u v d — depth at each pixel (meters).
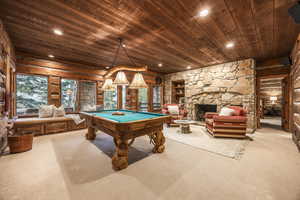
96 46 3.42
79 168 2.03
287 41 3.14
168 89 7.40
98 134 3.97
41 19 2.26
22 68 3.79
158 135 2.66
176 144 3.12
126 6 1.93
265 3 1.87
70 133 4.08
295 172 1.89
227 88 5.02
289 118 4.24
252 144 3.08
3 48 2.44
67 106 6.27
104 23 2.38
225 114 3.84
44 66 4.18
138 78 2.79
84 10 2.03
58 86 4.48
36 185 1.61
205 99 5.72
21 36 2.87
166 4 1.89
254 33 2.75
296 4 1.83
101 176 1.82
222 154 2.53
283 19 2.25
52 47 3.48
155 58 4.48
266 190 1.52
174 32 2.70
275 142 3.21
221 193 1.48
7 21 2.31
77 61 4.77
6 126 2.70
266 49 3.68
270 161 2.23
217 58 4.51
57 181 1.70
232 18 2.23
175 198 1.41
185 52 3.90
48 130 3.91
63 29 2.59
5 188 1.55
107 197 1.43
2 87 2.47
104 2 1.85
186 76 6.49
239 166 2.08
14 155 2.47
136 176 1.82
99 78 5.46
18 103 5.01
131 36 2.87
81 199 1.40
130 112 3.72
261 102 7.39
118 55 4.14
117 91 5.96
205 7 1.95
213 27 2.52
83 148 2.86
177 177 1.80
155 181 1.71
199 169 2.00
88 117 3.01
